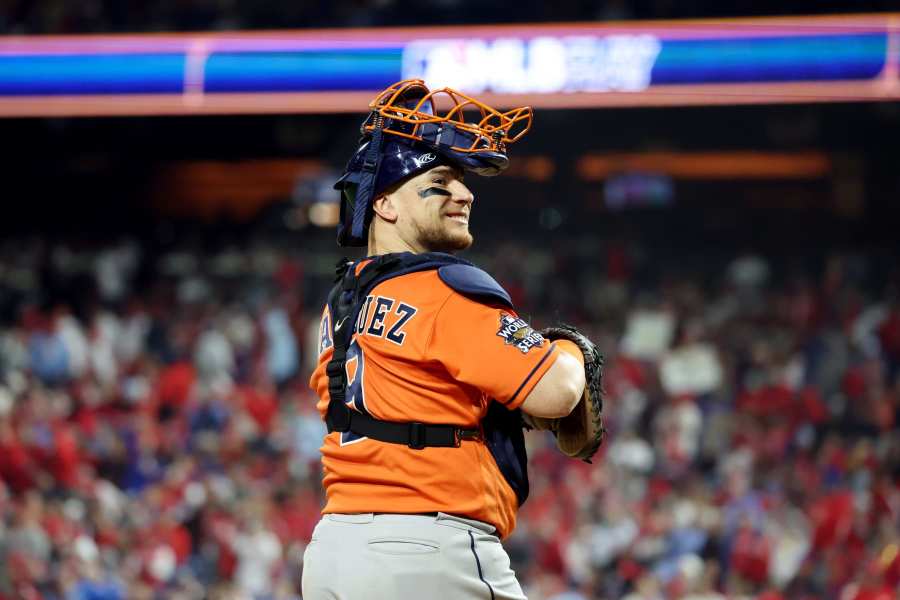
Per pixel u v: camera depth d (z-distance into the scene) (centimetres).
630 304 5881
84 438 4434
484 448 821
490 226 6762
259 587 3666
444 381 802
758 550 3525
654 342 5347
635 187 6725
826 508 3688
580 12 6288
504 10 6375
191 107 3650
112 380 5162
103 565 3666
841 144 6644
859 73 3362
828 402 4612
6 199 7444
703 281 6278
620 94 3459
